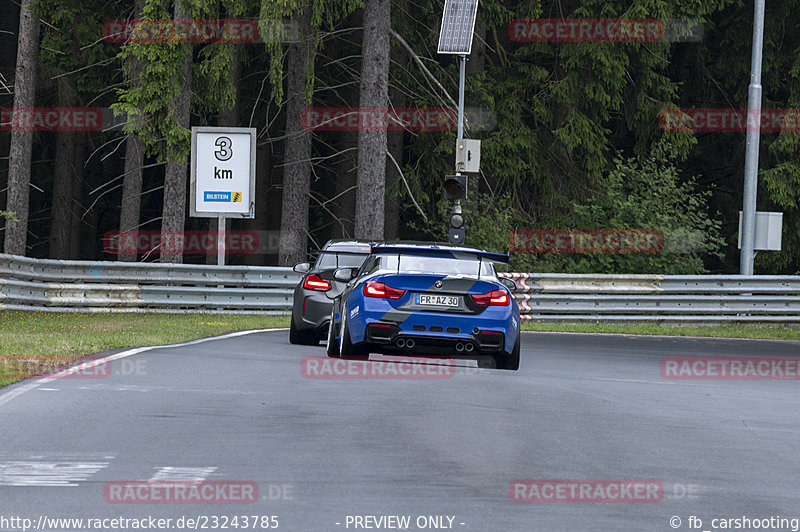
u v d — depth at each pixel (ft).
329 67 524.93
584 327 337.11
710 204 544.62
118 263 322.14
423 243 188.65
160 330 247.09
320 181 591.78
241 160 352.28
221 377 163.63
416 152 477.77
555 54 481.05
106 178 618.44
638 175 461.37
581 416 138.41
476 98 465.88
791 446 124.36
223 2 404.16
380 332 172.04
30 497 90.68
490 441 117.91
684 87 537.24
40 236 615.98
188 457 106.32
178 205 427.74
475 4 345.10
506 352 176.14
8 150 572.10
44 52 477.36
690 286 368.07
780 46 508.94
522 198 493.36
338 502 90.12
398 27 467.11
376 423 126.72
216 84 404.98
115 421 124.16
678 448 119.85
